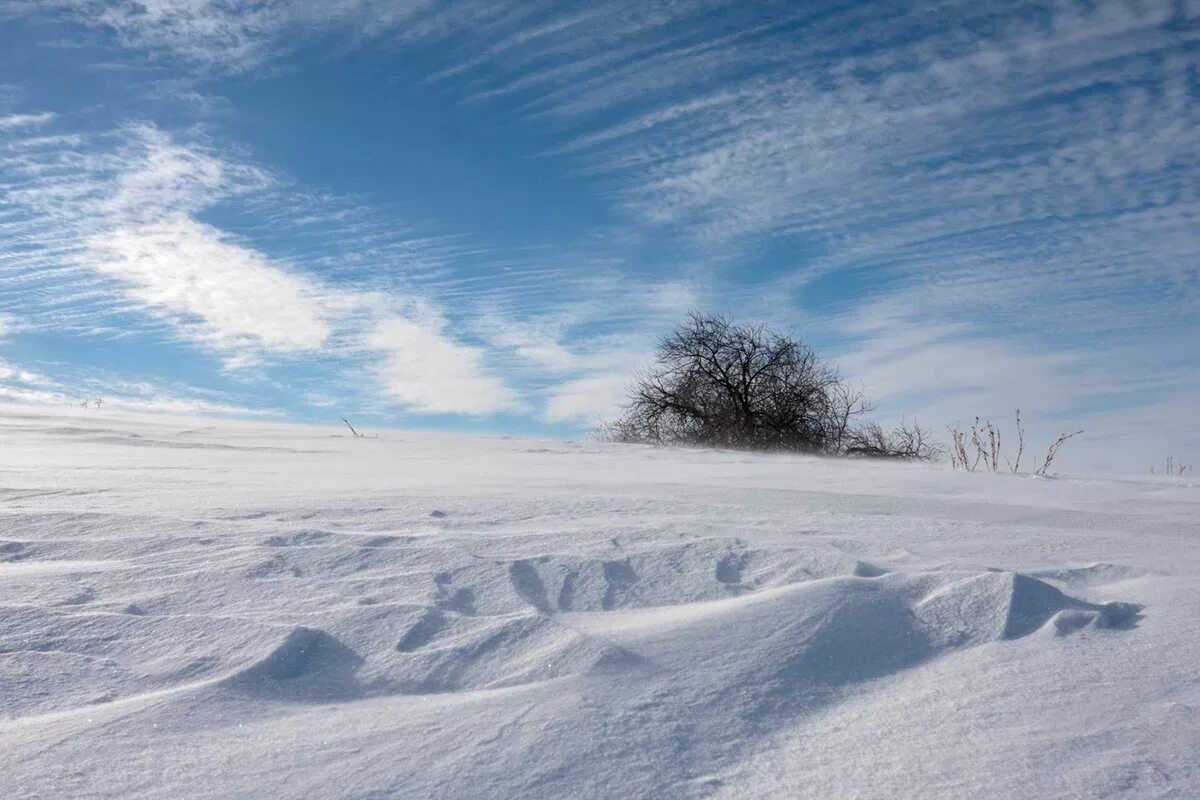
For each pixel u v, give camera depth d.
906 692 2.42
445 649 2.61
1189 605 3.08
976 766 1.95
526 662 2.53
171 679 2.46
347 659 2.60
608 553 3.70
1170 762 1.94
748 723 2.20
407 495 5.73
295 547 3.77
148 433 14.66
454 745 2.04
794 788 1.88
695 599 3.26
